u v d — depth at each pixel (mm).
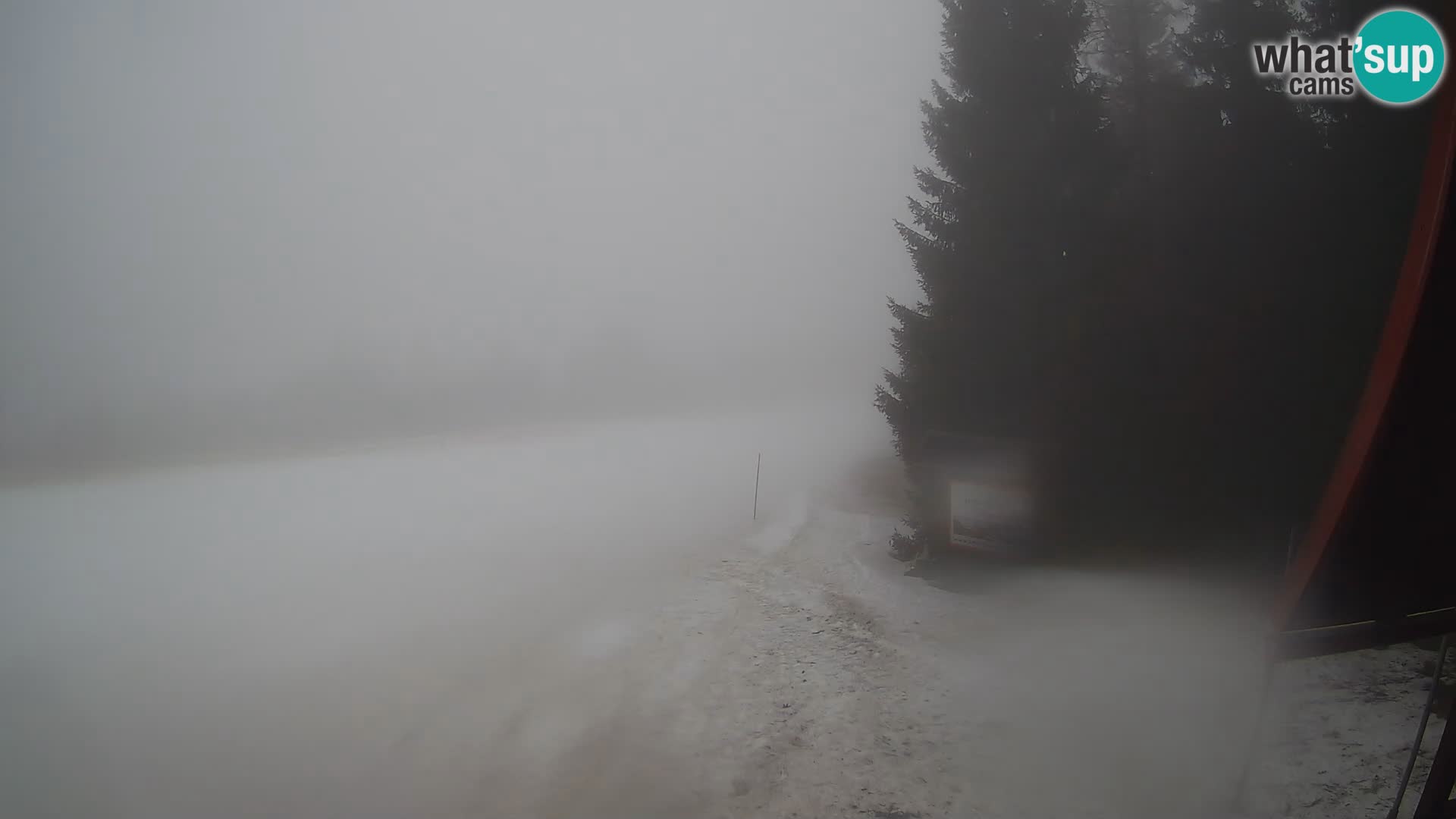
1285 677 6277
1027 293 9219
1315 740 5168
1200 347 8461
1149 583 8688
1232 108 9281
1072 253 9211
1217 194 8938
